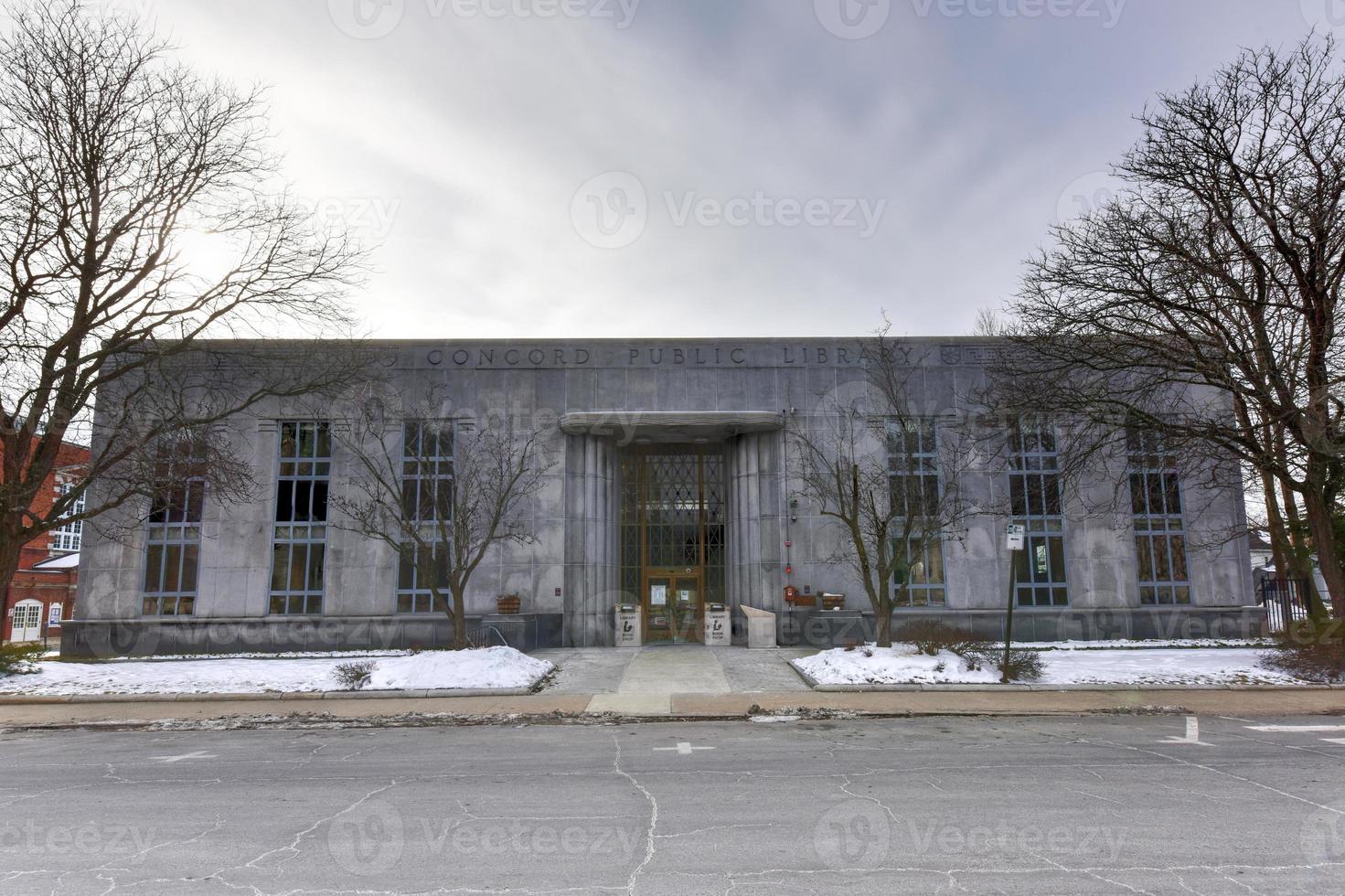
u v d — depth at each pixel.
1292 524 21.41
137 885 5.08
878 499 21.44
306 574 21.64
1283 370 16.14
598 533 22.70
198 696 14.16
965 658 15.59
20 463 16.53
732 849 5.70
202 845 5.94
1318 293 15.80
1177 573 22.19
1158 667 16.11
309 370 21.39
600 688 15.17
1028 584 21.91
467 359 22.62
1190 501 22.44
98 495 21.44
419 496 20.39
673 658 19.41
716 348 22.88
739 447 23.27
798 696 13.91
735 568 22.97
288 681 15.27
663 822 6.42
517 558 21.84
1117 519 22.11
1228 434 16.77
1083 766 8.45
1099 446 17.81
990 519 22.06
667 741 10.25
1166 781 7.73
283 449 22.20
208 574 21.38
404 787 7.77
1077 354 18.12
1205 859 5.39
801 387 22.67
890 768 8.43
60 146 16.38
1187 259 15.89
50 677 15.84
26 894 4.93
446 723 11.96
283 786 7.88
